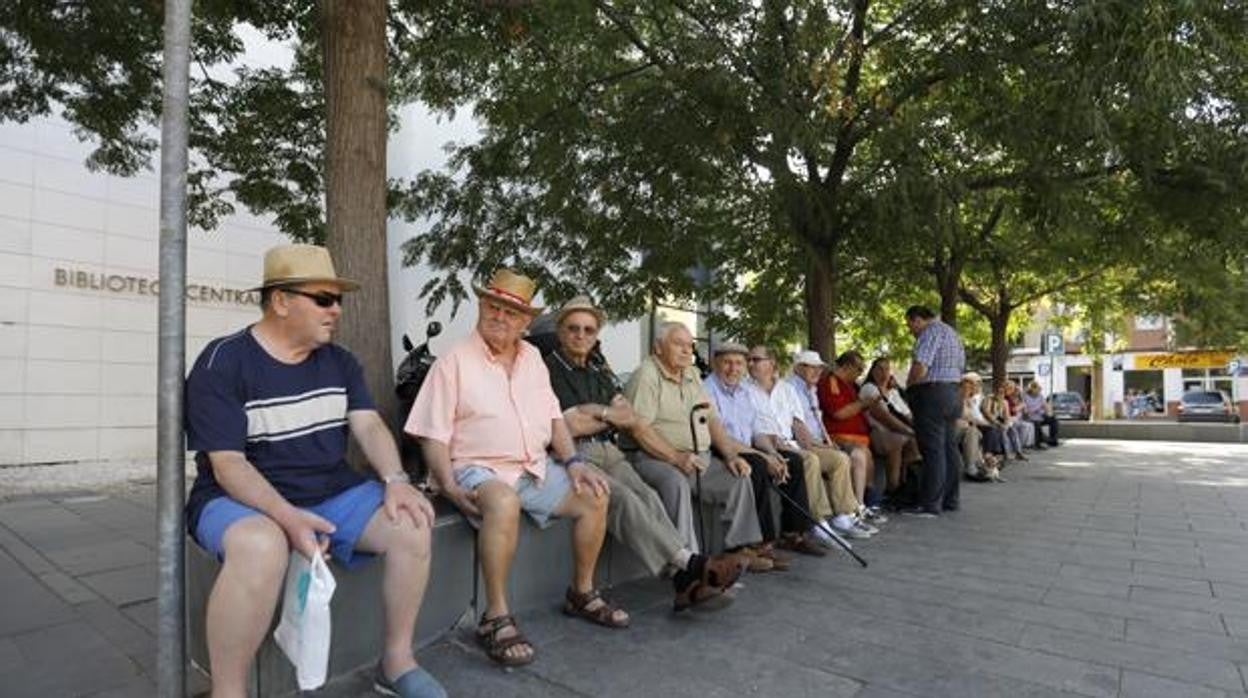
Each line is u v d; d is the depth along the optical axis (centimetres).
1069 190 726
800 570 496
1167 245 1110
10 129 1164
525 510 366
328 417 292
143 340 1310
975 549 565
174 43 243
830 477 600
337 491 292
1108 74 548
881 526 659
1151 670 332
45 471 1097
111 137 704
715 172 704
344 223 433
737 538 471
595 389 440
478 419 355
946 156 704
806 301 955
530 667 325
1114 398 3616
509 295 358
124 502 787
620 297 901
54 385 1210
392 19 630
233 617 241
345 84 436
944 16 669
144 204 1311
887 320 1560
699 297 1009
